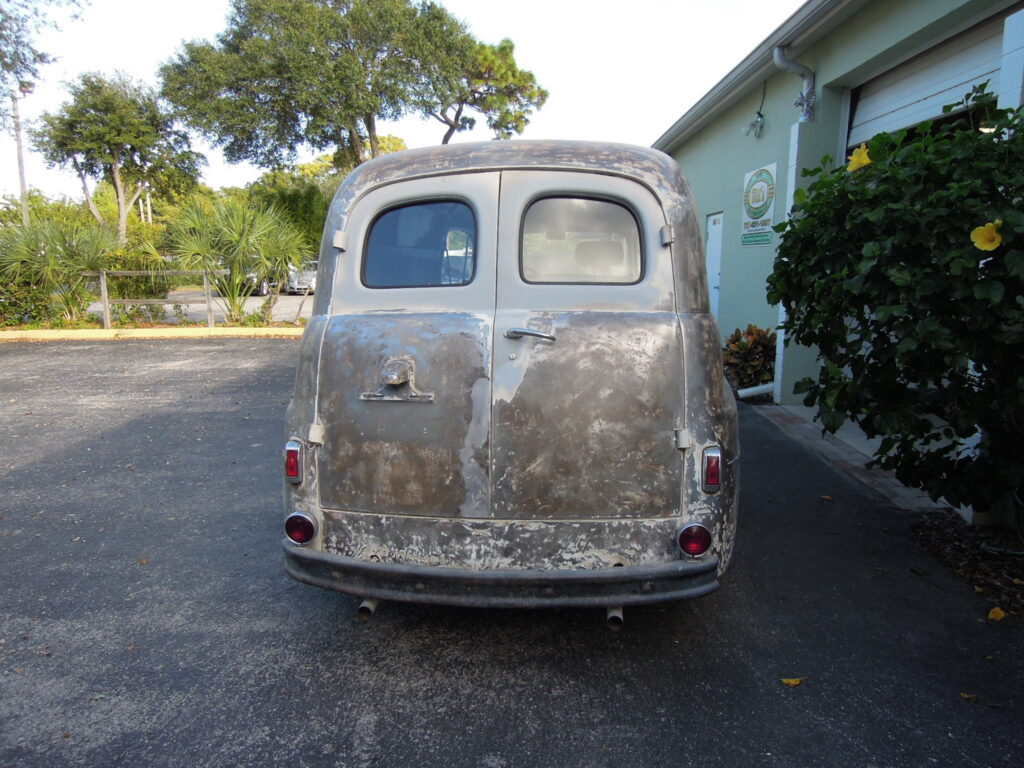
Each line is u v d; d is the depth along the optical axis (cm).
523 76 2719
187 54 2312
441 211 292
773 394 793
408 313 285
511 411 269
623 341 270
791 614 338
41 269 1488
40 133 2866
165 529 455
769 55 779
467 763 241
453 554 276
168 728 261
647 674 291
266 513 483
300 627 333
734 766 237
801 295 395
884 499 485
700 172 1216
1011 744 245
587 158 287
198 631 330
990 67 531
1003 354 321
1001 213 297
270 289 1605
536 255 284
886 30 605
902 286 314
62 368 1088
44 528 458
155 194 3509
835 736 251
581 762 240
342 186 307
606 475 269
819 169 386
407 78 2247
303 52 2127
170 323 1588
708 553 273
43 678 293
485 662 302
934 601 348
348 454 282
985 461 365
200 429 714
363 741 253
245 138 2347
